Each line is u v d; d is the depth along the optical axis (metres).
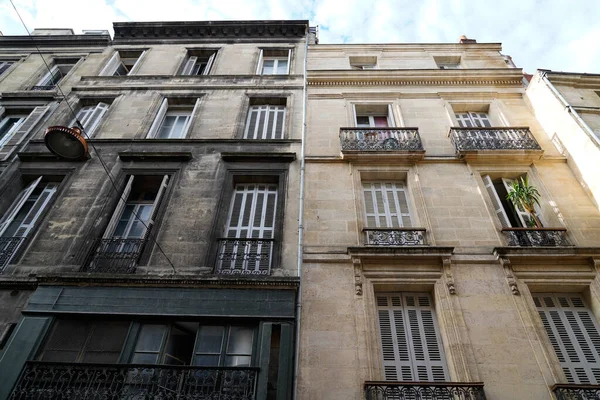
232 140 11.82
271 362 7.19
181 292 7.98
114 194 10.30
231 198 10.54
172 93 13.88
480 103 13.44
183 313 7.64
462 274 8.64
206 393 6.55
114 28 16.97
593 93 12.31
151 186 11.08
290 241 9.26
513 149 11.08
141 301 7.85
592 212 9.72
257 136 12.64
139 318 7.68
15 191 10.72
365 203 10.66
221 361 7.17
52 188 10.92
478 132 11.90
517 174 11.03
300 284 8.33
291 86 14.09
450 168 11.10
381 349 7.85
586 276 8.54
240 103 13.40
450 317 7.92
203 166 11.03
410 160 11.27
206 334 7.56
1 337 7.60
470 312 7.99
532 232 9.39
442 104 13.43
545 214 10.06
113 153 11.48
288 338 7.32
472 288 8.38
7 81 14.72
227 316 7.60
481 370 7.16
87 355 7.33
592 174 10.02
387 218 10.30
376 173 11.13
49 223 9.61
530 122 12.58
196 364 7.16
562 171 10.84
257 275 8.21
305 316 7.96
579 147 10.55
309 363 7.29
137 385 6.65
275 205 10.47
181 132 12.96
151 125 12.61
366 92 13.98
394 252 8.83
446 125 12.59
